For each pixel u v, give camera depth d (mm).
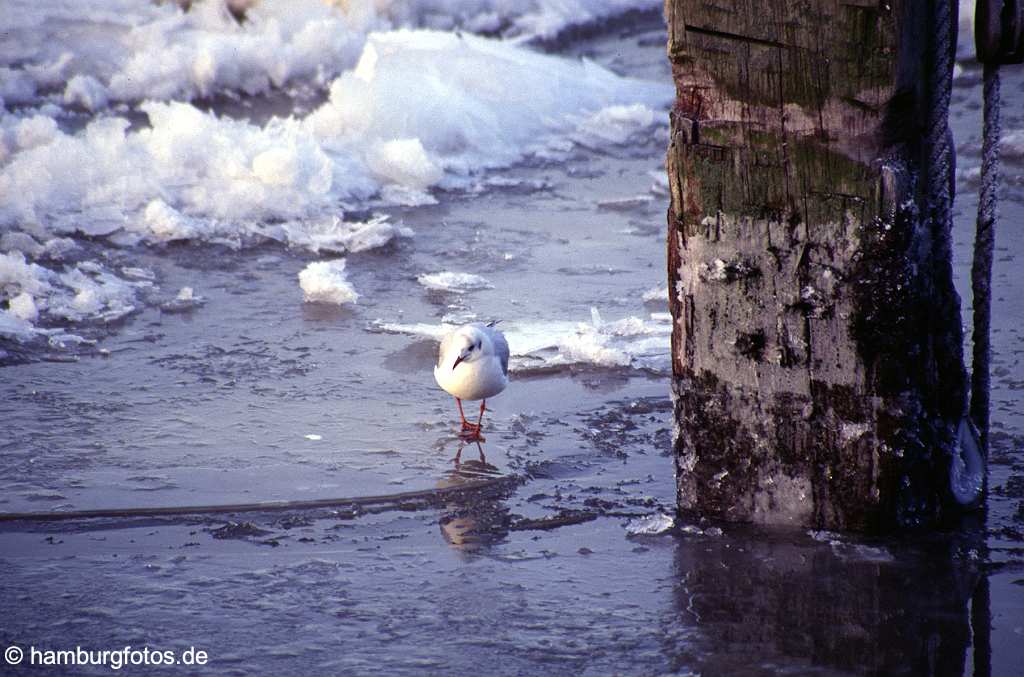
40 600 8430
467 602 8430
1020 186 17828
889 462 8938
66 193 17250
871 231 8555
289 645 7883
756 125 8680
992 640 7906
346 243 16516
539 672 7582
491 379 11031
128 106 22578
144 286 15016
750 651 7812
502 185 19438
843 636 7965
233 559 9047
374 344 13438
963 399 9539
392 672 7574
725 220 8922
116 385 12289
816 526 9273
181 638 7965
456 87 21766
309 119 20547
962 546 9016
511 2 28859
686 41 8727
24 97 22531
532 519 9664
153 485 10188
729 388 9242
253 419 11539
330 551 9180
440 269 15812
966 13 24906
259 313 14312
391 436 11211
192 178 17828
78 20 24953
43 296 14461
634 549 9141
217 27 25844
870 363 8797
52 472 10391
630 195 18875
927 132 8781
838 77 8391
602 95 23438
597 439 11148
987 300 9562
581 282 15297
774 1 8406
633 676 7543
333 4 26750
